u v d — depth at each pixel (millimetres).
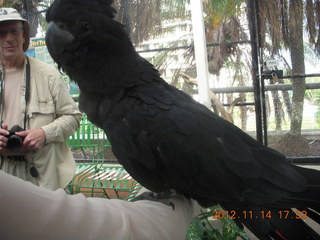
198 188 1774
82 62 1712
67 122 2799
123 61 1775
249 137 1930
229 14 6141
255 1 4754
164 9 5961
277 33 5266
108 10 1764
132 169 1844
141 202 1225
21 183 748
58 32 1690
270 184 1759
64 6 1683
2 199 684
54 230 733
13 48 2674
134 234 898
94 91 1771
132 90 1782
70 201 817
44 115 2754
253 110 5234
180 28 6090
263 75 4828
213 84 6410
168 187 1867
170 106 1770
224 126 1865
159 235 1000
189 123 1738
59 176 2828
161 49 5758
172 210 1253
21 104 2695
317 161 4738
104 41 1688
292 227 1662
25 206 709
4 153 2559
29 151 2604
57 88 2811
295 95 5082
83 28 1665
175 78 5949
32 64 2814
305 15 5305
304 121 5027
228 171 1758
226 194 1760
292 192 1717
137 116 1715
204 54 2947
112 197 3918
